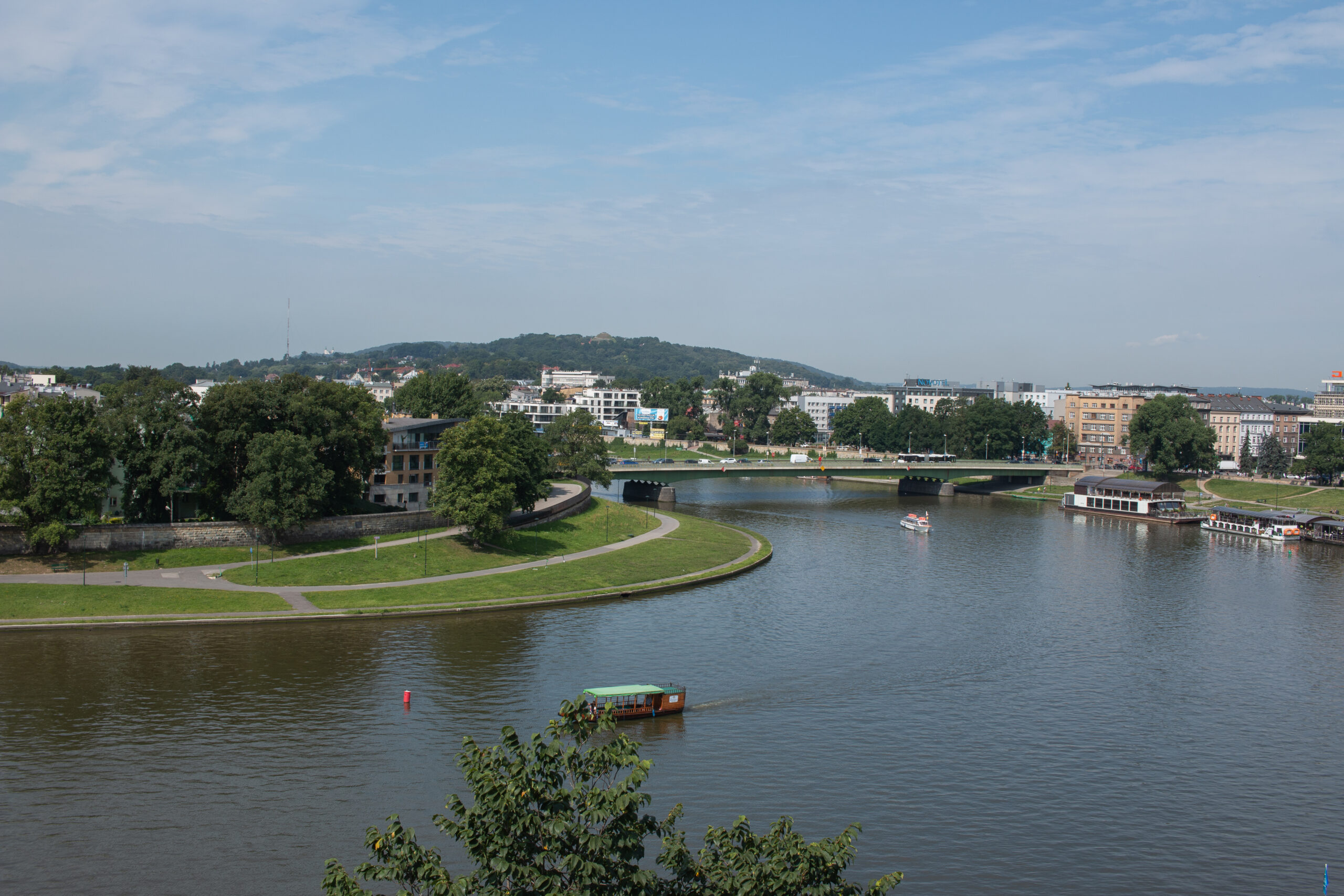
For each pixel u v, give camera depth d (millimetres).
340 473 174875
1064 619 150625
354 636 129000
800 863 49375
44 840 76812
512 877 46719
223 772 88750
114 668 113500
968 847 80062
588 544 194500
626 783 50438
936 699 113500
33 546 146125
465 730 98875
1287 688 119938
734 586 170375
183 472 152750
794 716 106875
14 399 147375
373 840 51344
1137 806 88125
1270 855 80562
